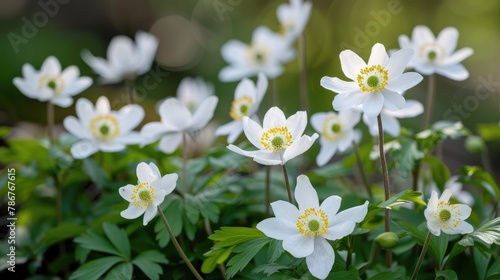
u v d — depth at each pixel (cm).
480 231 45
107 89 103
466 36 130
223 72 68
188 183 54
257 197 55
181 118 52
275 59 67
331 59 127
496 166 96
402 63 44
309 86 120
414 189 54
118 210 51
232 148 45
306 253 43
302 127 45
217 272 50
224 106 121
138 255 50
